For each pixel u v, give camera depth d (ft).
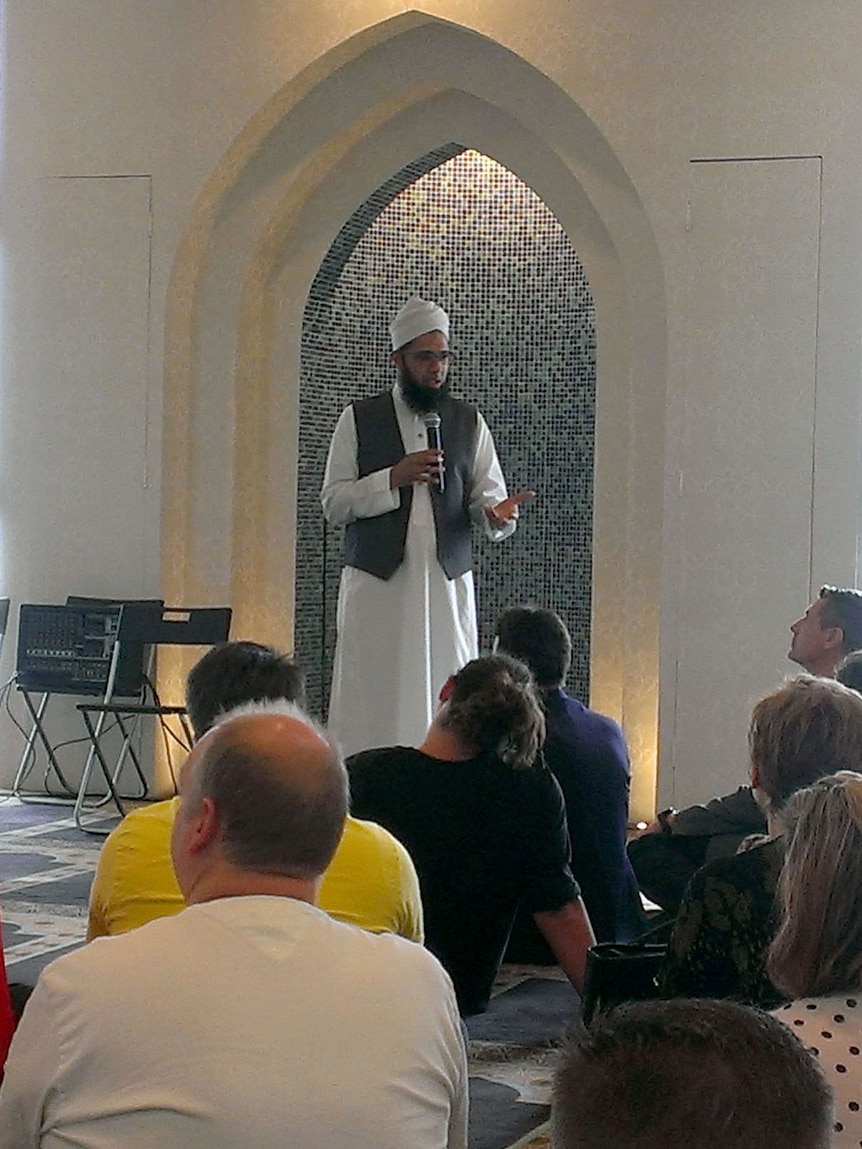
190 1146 5.40
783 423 22.95
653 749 24.57
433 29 24.64
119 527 26.04
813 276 22.80
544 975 16.12
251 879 6.04
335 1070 5.57
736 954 8.04
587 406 27.94
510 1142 11.44
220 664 10.50
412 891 9.20
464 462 22.30
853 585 22.76
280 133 25.67
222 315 26.27
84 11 25.98
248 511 27.12
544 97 24.16
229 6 25.17
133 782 26.13
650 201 23.32
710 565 23.26
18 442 26.53
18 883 19.94
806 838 6.49
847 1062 6.14
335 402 28.12
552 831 12.69
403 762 12.70
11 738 26.81
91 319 26.11
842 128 22.65
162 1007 5.56
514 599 28.55
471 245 28.66
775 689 9.39
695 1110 3.04
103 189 25.96
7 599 25.45
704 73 23.08
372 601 22.08
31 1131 5.67
